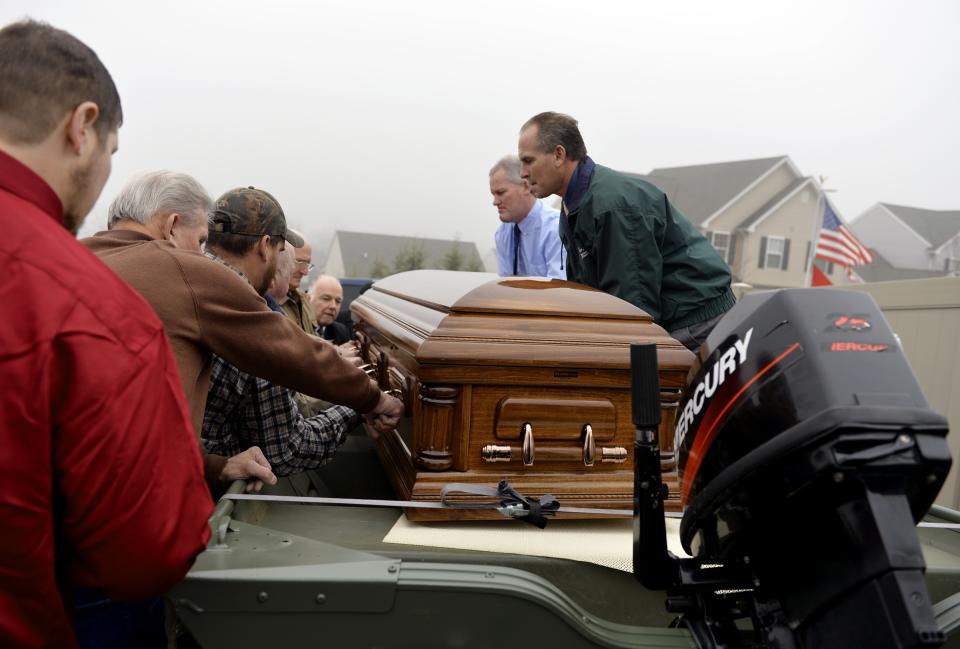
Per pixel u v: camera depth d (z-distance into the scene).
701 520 1.25
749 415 1.16
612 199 2.23
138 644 1.44
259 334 1.52
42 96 0.98
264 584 1.20
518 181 3.65
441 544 1.51
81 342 0.92
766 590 1.20
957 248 35.81
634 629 1.34
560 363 1.59
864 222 38.22
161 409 1.01
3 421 0.90
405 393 1.82
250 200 1.80
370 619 1.23
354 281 7.77
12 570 0.94
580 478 1.65
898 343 1.11
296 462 1.84
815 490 1.05
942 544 1.87
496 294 1.71
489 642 1.26
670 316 2.41
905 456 0.99
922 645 0.94
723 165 30.23
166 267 1.47
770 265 27.92
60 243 0.97
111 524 0.96
